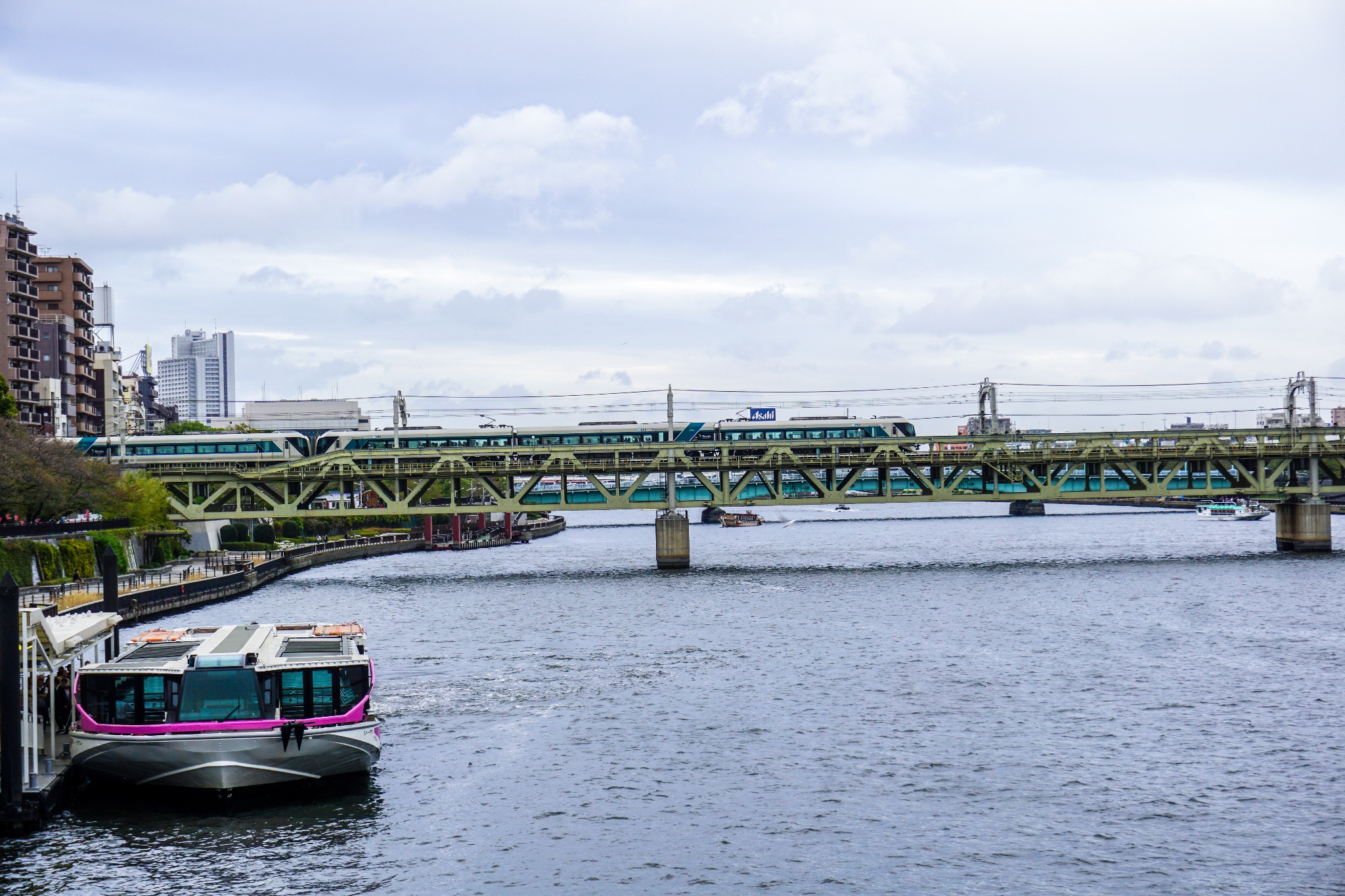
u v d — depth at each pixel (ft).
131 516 479.00
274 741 163.84
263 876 143.64
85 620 186.60
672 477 531.91
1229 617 349.41
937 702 231.30
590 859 149.69
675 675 260.42
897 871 145.59
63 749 175.11
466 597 431.43
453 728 211.61
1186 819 162.91
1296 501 580.71
